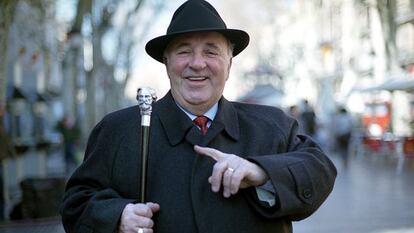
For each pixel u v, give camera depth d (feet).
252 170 7.16
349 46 106.93
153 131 7.95
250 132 8.04
